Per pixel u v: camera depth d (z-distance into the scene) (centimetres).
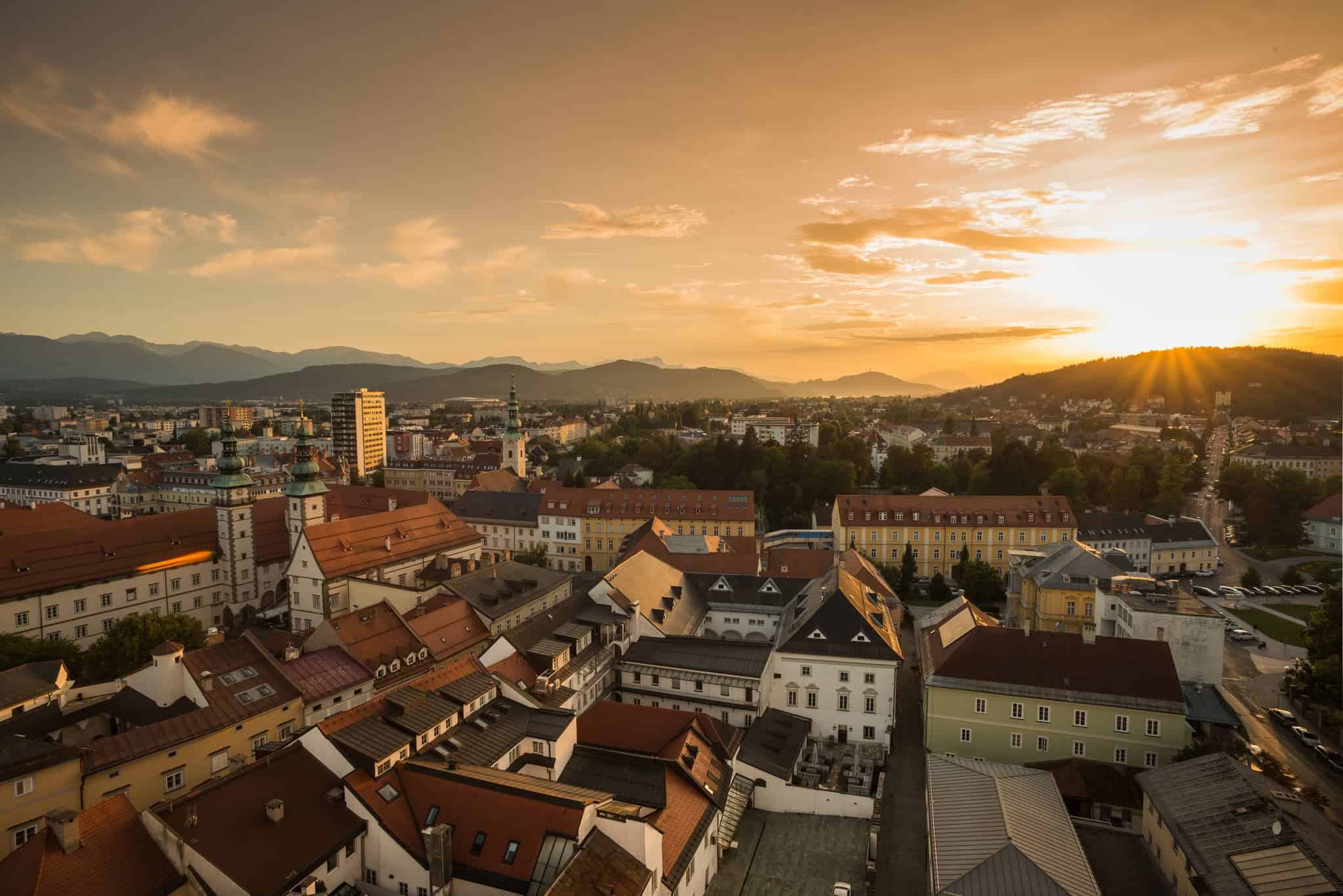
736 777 7369
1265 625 12612
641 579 10019
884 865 6444
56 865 4253
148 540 11638
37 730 6462
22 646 8781
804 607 9750
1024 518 15912
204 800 4888
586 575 13812
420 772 5553
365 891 5250
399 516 12544
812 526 19738
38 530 12262
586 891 4625
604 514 17350
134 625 8969
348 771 5403
